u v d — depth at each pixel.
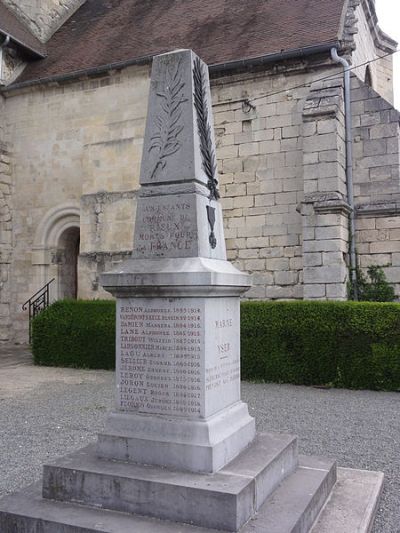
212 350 4.68
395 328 10.17
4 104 18.31
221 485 3.99
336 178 12.82
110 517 4.06
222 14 17.06
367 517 4.46
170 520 3.99
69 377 11.84
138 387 4.75
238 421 4.93
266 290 14.21
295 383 10.80
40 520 4.03
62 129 17.48
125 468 4.38
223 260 5.31
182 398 4.58
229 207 14.74
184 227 4.92
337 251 12.59
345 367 10.42
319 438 7.06
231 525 3.81
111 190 16.38
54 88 17.58
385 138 13.43
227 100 14.84
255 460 4.55
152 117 5.21
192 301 4.60
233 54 14.83
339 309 10.55
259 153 14.47
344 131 13.62
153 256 4.99
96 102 16.92
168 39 16.86
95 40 18.55
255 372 11.10
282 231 14.12
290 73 14.16
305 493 4.46
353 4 14.88
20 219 18.11
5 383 11.20
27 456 6.38
